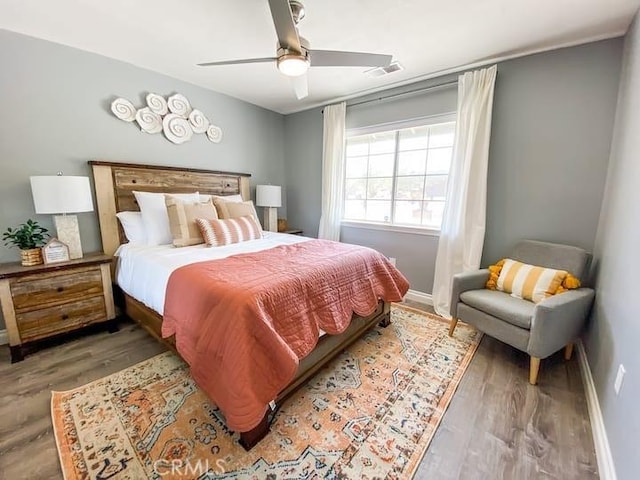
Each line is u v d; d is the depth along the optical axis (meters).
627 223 1.44
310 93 3.33
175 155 3.01
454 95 2.69
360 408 1.54
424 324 2.55
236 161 3.64
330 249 2.36
